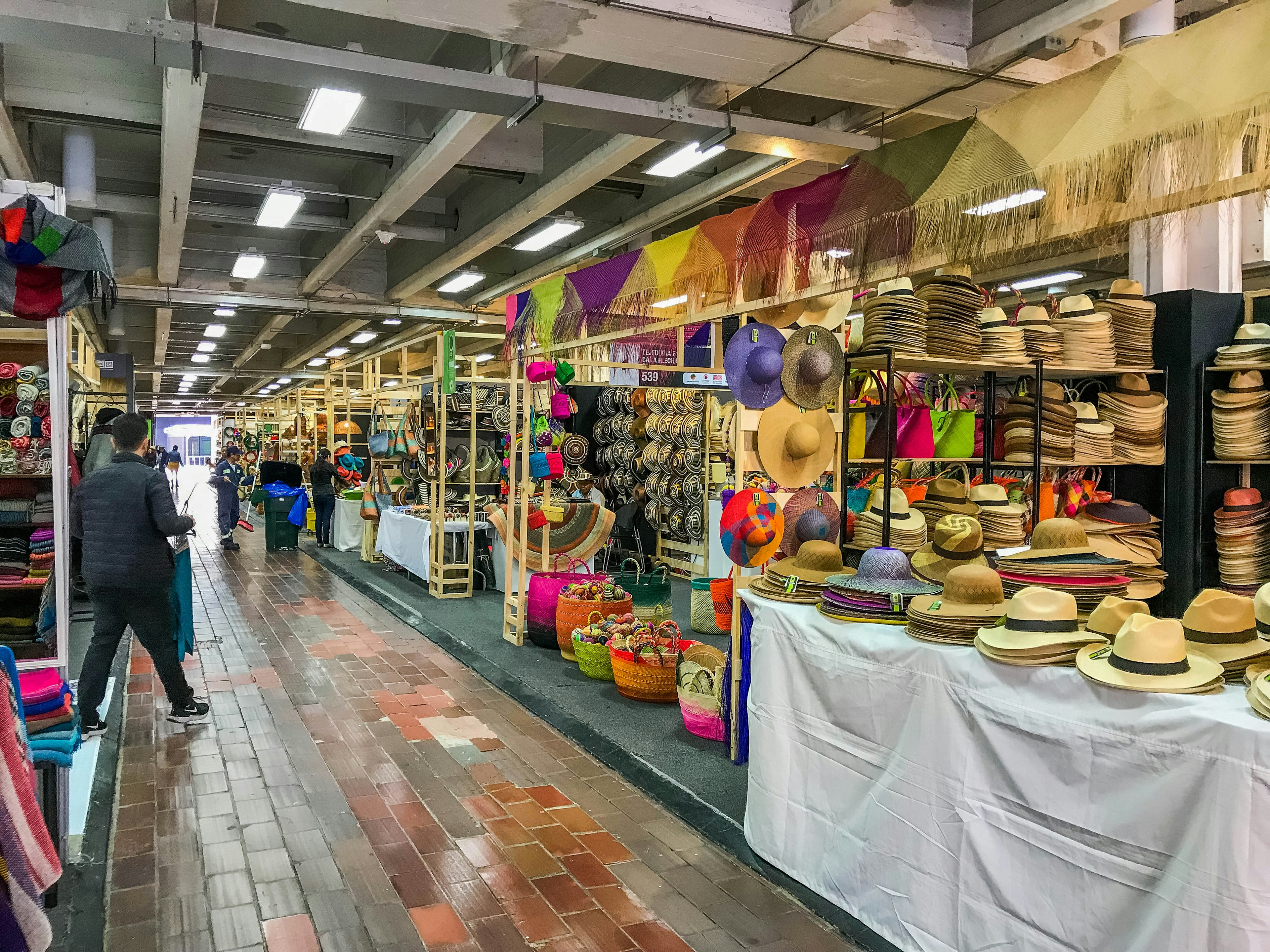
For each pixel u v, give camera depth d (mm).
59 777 2922
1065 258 6688
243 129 7316
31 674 2846
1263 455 4934
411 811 3607
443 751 4320
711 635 6586
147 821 3484
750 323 4117
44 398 3666
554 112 5906
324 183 9906
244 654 6371
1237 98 2047
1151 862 1920
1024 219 2533
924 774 2479
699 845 3307
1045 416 4770
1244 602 2205
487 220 9531
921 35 5199
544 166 8289
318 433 15812
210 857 3186
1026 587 2756
